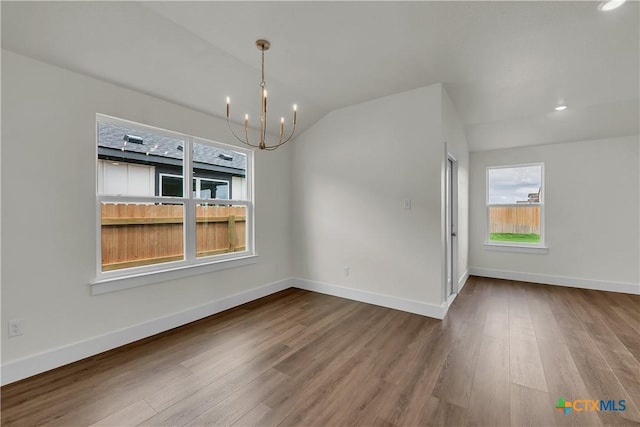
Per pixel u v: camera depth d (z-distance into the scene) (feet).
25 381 6.00
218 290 10.19
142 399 5.46
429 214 9.59
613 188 12.62
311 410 5.20
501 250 15.11
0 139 5.87
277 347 7.56
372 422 4.90
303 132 12.91
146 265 8.51
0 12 5.40
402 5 5.84
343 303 11.05
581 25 6.31
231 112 10.17
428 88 9.52
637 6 5.67
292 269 13.53
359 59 7.96
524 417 4.98
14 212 6.05
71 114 6.84
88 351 7.04
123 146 8.09
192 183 9.66
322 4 5.86
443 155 9.46
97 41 6.49
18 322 6.07
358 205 11.28
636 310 10.23
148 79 7.83
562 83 9.14
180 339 8.02
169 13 6.20
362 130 11.08
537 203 14.46
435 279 9.52
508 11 5.94
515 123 12.76
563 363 6.70
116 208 7.89
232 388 5.82
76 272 6.93
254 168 11.68
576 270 13.37
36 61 6.31
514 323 9.09
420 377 6.19
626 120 11.39
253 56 7.86
